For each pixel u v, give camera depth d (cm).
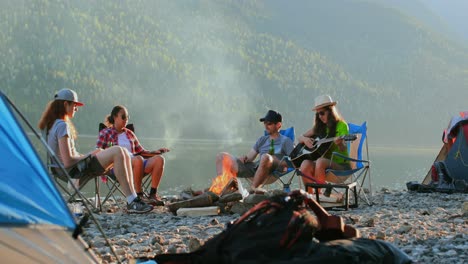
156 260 293
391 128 18288
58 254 287
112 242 475
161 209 687
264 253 264
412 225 555
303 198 281
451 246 443
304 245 271
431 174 973
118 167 634
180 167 2862
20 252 267
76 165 616
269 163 699
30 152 303
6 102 304
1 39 14650
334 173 686
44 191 301
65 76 12744
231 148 7238
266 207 275
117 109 720
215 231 528
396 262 297
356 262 279
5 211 278
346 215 602
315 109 703
